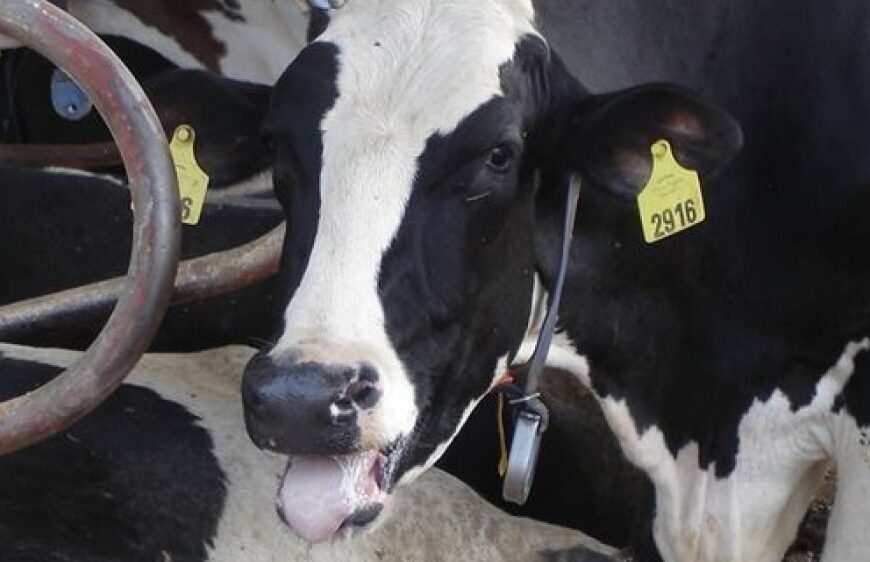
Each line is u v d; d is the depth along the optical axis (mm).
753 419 8336
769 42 8133
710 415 8391
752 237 8148
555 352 8086
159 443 7703
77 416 6730
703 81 8258
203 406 7988
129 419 7789
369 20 7051
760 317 8203
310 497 6480
